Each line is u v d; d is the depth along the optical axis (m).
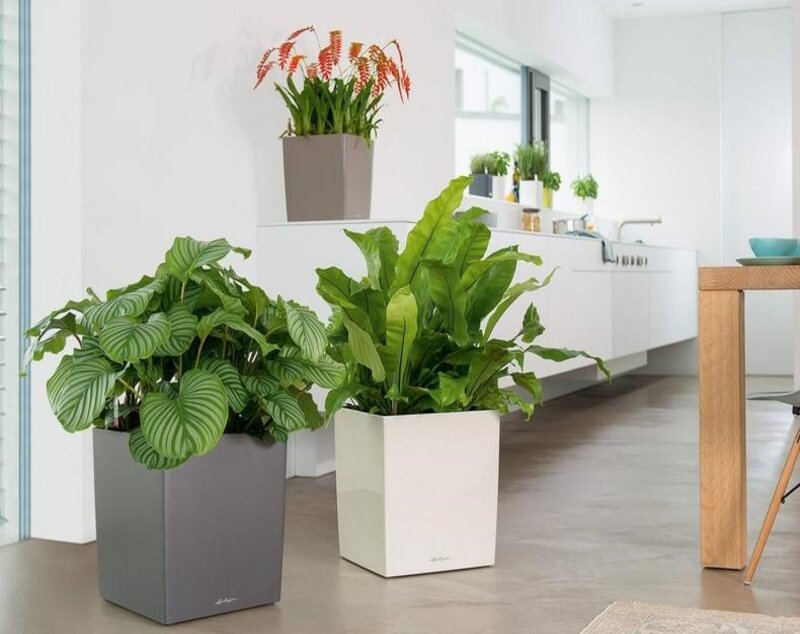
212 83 3.66
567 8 7.52
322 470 4.22
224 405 2.20
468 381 2.73
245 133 3.86
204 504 2.34
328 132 3.92
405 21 5.00
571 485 3.94
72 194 3.09
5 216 3.12
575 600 2.46
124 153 3.26
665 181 8.68
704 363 2.76
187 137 3.54
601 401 6.80
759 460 4.51
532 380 2.87
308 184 3.89
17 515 3.17
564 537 3.10
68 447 3.13
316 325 2.34
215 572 2.37
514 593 2.53
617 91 8.79
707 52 8.58
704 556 2.75
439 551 2.73
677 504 3.57
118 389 2.38
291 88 3.90
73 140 3.09
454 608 2.41
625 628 2.22
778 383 7.83
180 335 2.27
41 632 2.27
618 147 8.79
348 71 4.46
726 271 2.75
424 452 2.71
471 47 6.58
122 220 3.25
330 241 3.79
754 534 3.13
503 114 7.15
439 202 2.73
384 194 4.75
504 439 5.17
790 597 2.47
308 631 2.25
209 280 2.31
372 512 2.73
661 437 5.19
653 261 7.34
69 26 3.09
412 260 2.80
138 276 3.32
